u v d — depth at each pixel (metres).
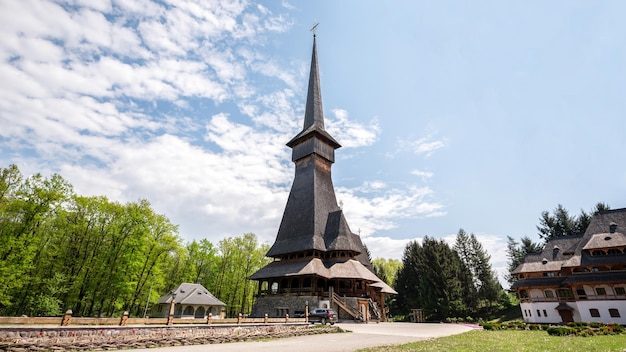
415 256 77.94
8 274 32.88
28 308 39.59
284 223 53.94
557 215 74.88
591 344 19.70
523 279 55.12
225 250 70.88
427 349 16.61
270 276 45.69
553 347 18.22
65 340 14.47
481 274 74.56
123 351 15.19
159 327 17.95
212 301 58.16
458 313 66.25
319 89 65.50
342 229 48.81
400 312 78.19
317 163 56.28
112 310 46.75
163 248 47.94
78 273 42.34
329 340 21.23
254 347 16.98
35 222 37.12
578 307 45.34
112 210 45.12
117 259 43.69
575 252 48.94
